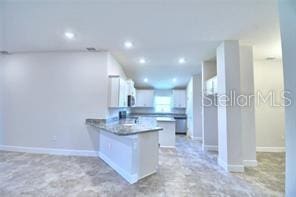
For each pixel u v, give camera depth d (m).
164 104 9.09
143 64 5.77
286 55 1.70
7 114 4.91
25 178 3.16
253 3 2.46
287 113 1.70
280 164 4.13
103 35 3.58
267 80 5.36
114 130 3.32
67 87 4.66
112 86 4.62
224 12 2.68
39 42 4.03
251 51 4.11
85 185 2.93
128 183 3.04
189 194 2.69
